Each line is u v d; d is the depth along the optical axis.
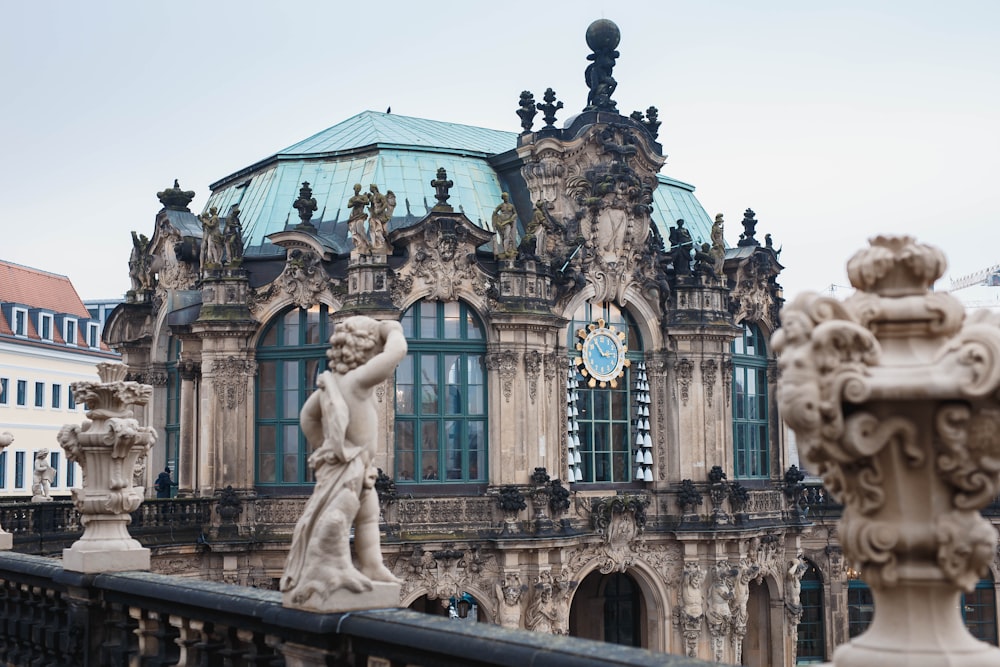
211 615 14.88
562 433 54.69
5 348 102.31
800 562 61.53
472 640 10.63
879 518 7.38
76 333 113.31
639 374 57.47
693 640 55.84
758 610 61.84
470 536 51.09
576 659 9.57
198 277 57.25
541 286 53.47
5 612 21.52
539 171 56.31
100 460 19.20
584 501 54.44
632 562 55.28
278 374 52.88
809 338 7.18
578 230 55.97
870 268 7.45
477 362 52.88
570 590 53.09
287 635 13.15
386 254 51.50
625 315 57.62
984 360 6.86
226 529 50.34
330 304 51.88
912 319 7.28
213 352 52.38
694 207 68.75
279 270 54.44
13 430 103.25
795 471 62.31
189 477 55.03
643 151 58.50
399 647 11.55
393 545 49.38
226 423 52.09
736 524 56.91
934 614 7.39
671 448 57.28
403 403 51.66
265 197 58.44
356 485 12.69
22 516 36.72
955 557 7.19
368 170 57.69
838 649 7.71
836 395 7.04
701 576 56.16
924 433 7.18
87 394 19.38
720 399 57.91
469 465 52.28
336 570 12.49
